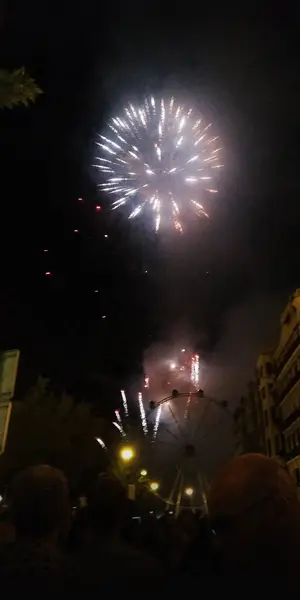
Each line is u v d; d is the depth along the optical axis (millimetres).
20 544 2504
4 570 2236
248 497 2301
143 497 6223
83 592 2066
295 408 50688
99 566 2277
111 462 25094
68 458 31016
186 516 4684
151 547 3738
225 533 2287
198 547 2393
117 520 3230
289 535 2230
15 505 2664
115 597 2029
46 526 2596
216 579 2119
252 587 2084
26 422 30375
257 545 2199
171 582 2115
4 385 8773
